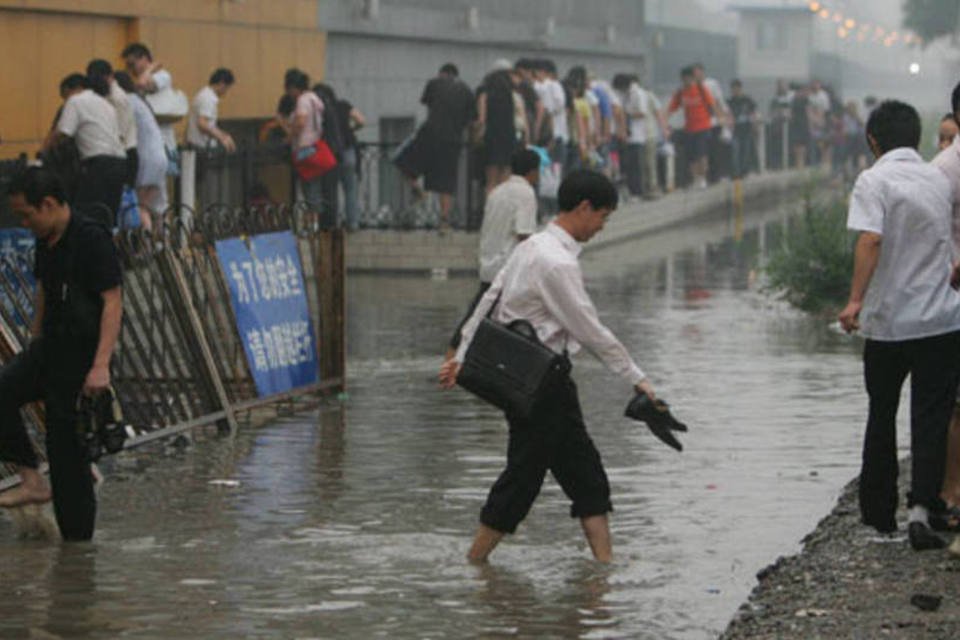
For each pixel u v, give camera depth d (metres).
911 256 17.83
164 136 41.38
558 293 17.12
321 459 23.09
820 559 17.56
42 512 18.92
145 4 45.09
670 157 73.62
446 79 52.38
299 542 18.56
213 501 20.58
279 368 26.84
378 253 52.44
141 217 37.06
